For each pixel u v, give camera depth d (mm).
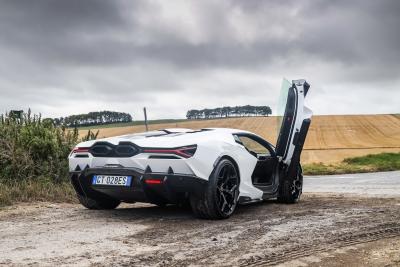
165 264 3490
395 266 3473
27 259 3611
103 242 4215
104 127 45406
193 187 5141
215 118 52125
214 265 3479
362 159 28953
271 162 6605
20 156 8344
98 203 6191
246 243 4195
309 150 38844
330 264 3545
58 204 6906
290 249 3967
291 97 6836
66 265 3439
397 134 46344
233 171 5586
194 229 4848
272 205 6797
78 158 5629
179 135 5523
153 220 5418
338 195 8461
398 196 8008
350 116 53438
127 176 5254
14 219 5484
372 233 4613
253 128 42594
